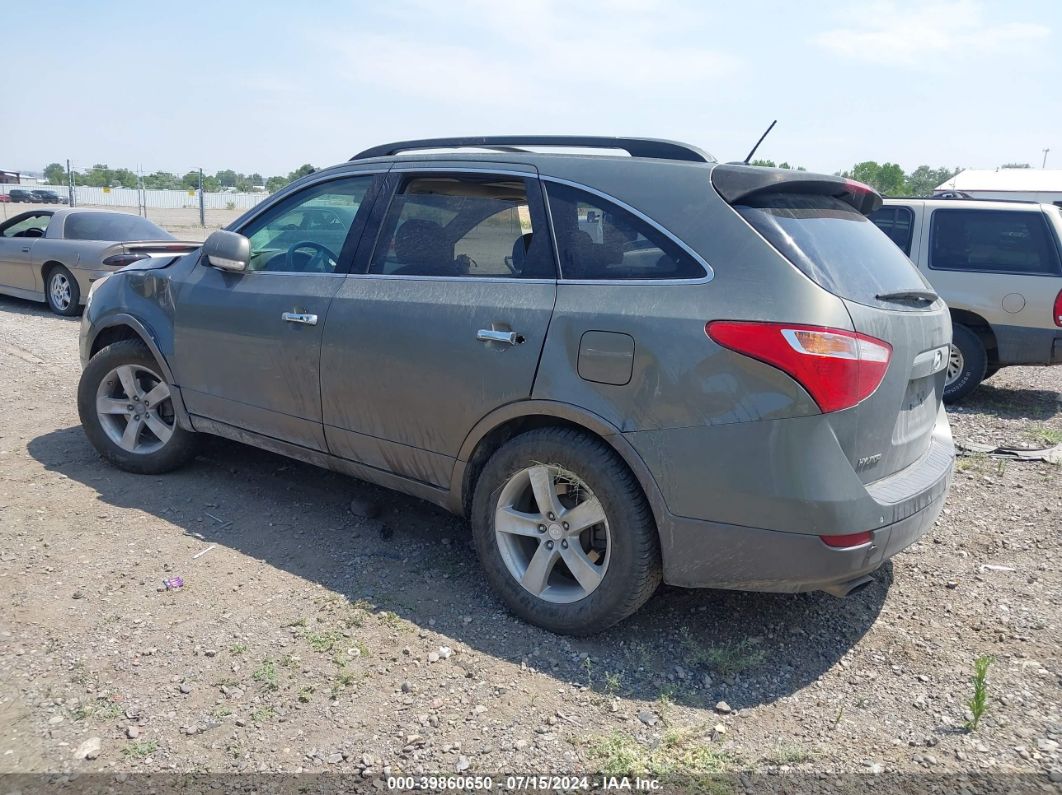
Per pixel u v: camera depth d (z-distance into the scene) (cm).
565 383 329
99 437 510
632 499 320
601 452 325
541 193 357
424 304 371
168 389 483
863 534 301
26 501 461
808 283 298
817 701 311
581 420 325
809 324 290
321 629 345
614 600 328
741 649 343
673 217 325
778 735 291
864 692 317
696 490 307
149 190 4506
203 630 343
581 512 335
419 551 423
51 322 1099
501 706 301
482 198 375
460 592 382
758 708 306
